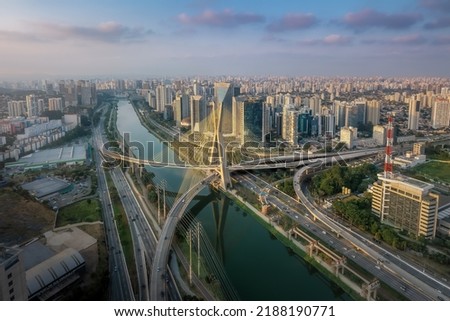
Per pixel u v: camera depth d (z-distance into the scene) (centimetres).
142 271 14825
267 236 19138
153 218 19925
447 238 17150
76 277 13688
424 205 16738
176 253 16612
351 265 15162
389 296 13200
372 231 17400
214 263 16075
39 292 12569
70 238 16725
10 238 16650
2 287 9406
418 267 14750
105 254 15412
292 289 14362
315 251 16250
